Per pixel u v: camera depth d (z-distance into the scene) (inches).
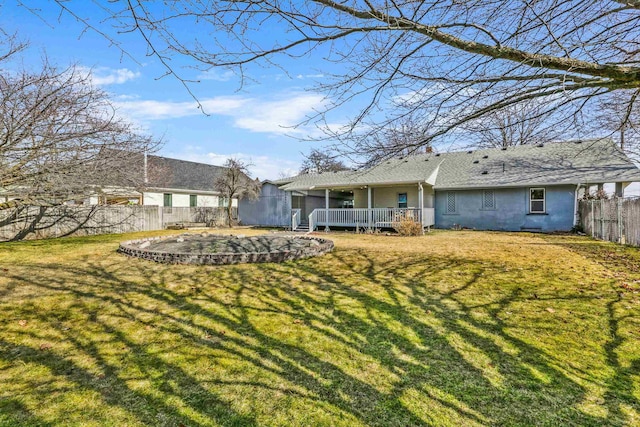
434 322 150.7
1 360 116.1
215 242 416.8
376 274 245.6
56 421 84.2
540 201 622.2
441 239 483.5
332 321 153.6
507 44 129.4
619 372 106.0
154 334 138.9
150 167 617.6
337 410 89.0
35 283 223.6
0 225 485.4
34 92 295.3
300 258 309.7
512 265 268.4
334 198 952.9
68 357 118.5
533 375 105.3
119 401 92.9
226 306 175.3
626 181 530.0
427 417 86.0
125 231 672.4
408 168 669.9
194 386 100.4
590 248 364.8
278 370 109.9
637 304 166.4
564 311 159.6
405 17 110.8
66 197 433.7
